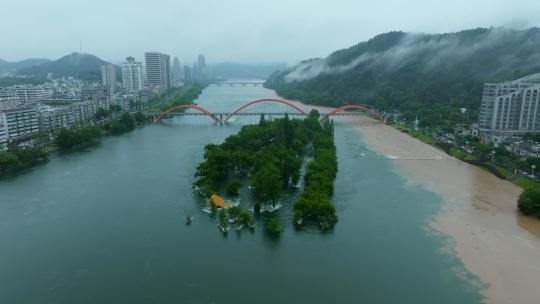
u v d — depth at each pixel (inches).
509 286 4205.2
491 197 6820.9
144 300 4067.4
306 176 7298.2
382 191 7091.5
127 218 5994.1
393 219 5876.0
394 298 4052.7
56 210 6314.0
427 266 4606.3
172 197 6830.7
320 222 5615.2
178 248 5083.7
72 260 4817.9
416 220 5836.6
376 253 4904.0
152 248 5088.6
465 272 4468.5
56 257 4884.4
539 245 5078.7
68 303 4023.1
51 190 7283.5
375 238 5285.4
